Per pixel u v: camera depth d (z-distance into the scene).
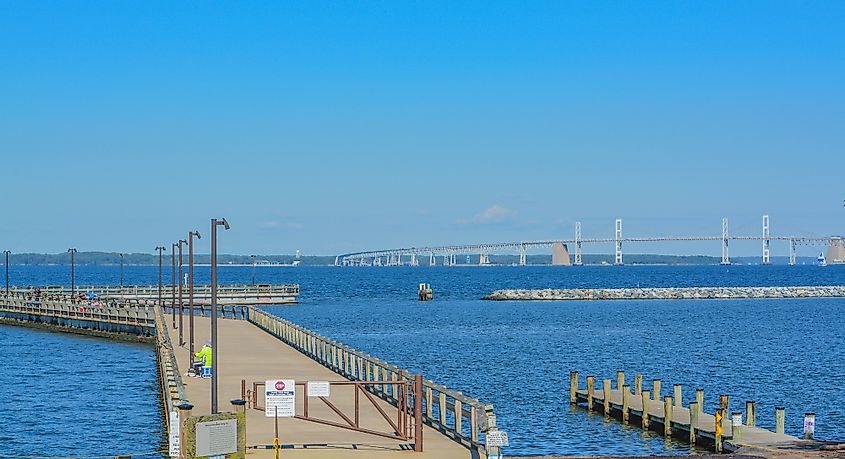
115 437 41.50
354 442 31.66
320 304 152.88
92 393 54.31
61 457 35.47
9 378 60.72
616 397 47.41
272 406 28.66
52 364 68.38
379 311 135.25
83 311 96.88
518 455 37.66
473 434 30.61
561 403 50.78
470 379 61.19
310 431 33.62
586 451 38.53
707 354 77.12
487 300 170.88
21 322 107.44
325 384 30.62
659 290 182.62
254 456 29.42
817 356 75.25
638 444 39.78
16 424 44.56
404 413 32.44
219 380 46.47
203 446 25.48
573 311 138.00
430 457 29.28
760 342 87.19
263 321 81.94
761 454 32.78
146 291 137.88
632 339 90.44
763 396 54.50
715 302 165.88
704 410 48.97
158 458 37.00
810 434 36.16
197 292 142.62
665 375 64.25
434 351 79.06
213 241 34.97
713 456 32.34
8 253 133.88
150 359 71.69
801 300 172.00
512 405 50.22
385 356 75.25
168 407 38.22
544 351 79.19
